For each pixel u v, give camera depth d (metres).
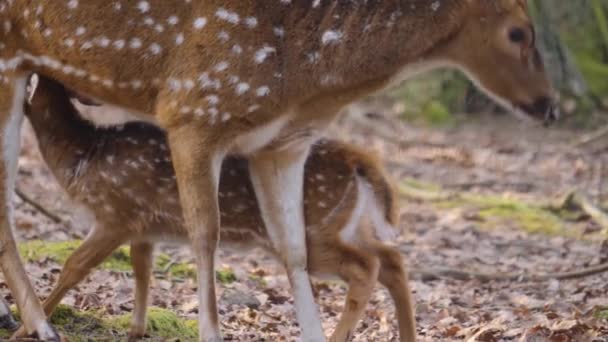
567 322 11.65
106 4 9.68
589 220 19.95
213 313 9.61
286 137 10.05
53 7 9.76
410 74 10.05
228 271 14.04
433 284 15.15
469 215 19.91
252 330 11.73
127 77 9.83
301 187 10.54
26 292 9.70
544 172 25.64
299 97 9.73
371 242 11.05
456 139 29.95
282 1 9.60
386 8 9.73
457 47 9.95
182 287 13.32
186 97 9.59
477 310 13.29
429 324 12.67
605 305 13.02
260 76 9.55
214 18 9.50
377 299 13.80
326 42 9.65
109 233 10.92
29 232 15.08
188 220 9.69
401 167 25.47
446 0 9.77
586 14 36.75
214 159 9.68
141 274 10.84
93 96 10.20
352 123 30.50
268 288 13.72
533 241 18.19
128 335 10.73
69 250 13.80
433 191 22.42
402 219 19.53
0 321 10.03
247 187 11.12
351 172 11.05
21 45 9.99
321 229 10.91
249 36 9.52
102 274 12.91
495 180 24.33
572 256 17.16
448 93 32.88
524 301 13.76
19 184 18.36
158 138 10.97
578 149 28.95
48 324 9.62
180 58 9.61
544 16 32.50
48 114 11.12
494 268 16.23
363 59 9.72
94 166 10.98
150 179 10.88
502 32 9.89
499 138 30.22
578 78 32.69
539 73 10.07
